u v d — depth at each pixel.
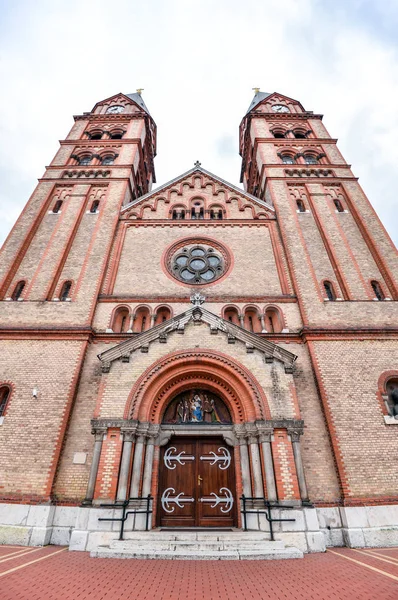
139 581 7.57
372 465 12.97
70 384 14.59
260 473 11.93
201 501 12.63
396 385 15.07
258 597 6.69
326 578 7.82
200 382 14.22
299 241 20.52
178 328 14.68
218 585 7.34
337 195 23.84
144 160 32.34
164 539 10.40
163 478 13.00
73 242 20.66
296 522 10.85
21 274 18.91
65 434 13.59
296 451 12.04
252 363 13.80
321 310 17.27
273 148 28.36
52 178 24.58
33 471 12.72
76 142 28.61
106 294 18.28
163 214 23.45
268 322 17.75
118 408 12.76
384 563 9.17
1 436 13.42
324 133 30.36
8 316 16.88
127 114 32.56
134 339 14.25
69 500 12.43
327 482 12.88
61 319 16.81
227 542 10.10
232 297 18.05
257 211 23.27
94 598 6.59
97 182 24.34
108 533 10.66
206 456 13.42
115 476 11.55
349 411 14.05
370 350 15.65
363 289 18.27
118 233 21.48
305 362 15.59
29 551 10.51
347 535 11.63
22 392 14.44
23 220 21.41
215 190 24.92
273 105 36.16
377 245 20.02
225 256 20.55
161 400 13.82
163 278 19.23
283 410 12.68
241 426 13.17
